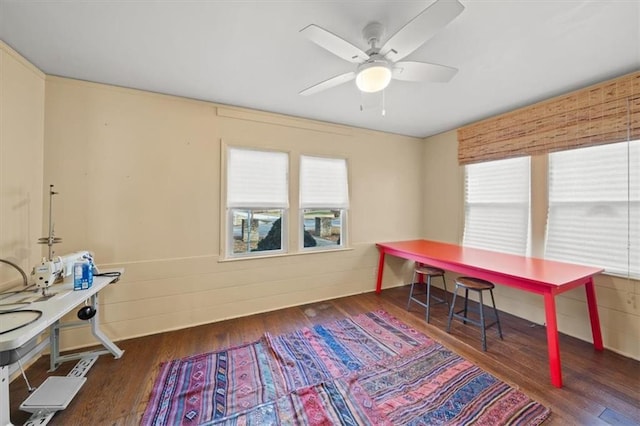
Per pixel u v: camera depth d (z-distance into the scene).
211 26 1.66
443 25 1.30
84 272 1.83
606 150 2.37
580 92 2.47
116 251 2.48
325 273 3.54
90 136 2.38
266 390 1.83
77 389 1.75
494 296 3.25
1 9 1.50
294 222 3.33
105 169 2.44
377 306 3.32
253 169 3.09
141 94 2.56
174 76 2.30
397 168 4.09
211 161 2.86
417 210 4.28
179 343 2.45
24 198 2.04
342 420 1.57
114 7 1.50
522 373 2.01
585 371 2.02
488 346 2.40
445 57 1.98
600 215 2.41
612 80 2.28
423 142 4.29
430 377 1.97
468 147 3.59
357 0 1.44
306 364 2.13
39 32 1.72
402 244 3.78
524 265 2.48
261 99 2.79
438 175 4.06
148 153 2.59
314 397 1.76
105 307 2.44
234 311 2.98
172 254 2.70
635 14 1.52
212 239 2.88
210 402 1.72
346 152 3.67
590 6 1.46
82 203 2.36
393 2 1.45
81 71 2.21
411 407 1.68
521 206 3.03
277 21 1.61
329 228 3.66
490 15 1.54
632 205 2.23
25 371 2.02
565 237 2.65
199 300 2.81
